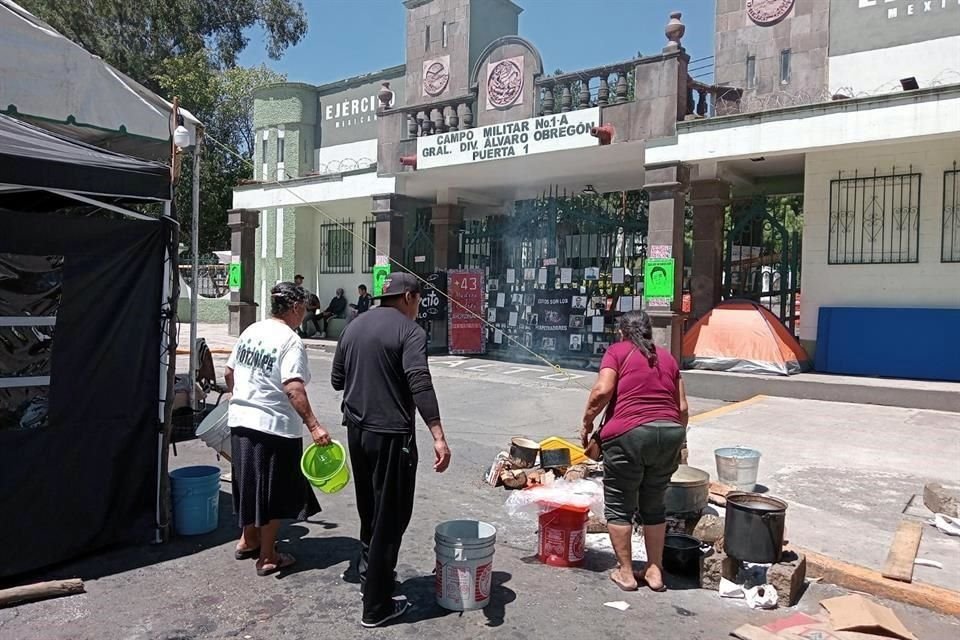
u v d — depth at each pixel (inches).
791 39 492.4
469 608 153.6
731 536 165.0
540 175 578.6
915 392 376.2
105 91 299.4
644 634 145.6
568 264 601.6
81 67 291.1
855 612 149.8
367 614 144.9
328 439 166.1
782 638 140.3
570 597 162.9
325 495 239.9
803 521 207.2
